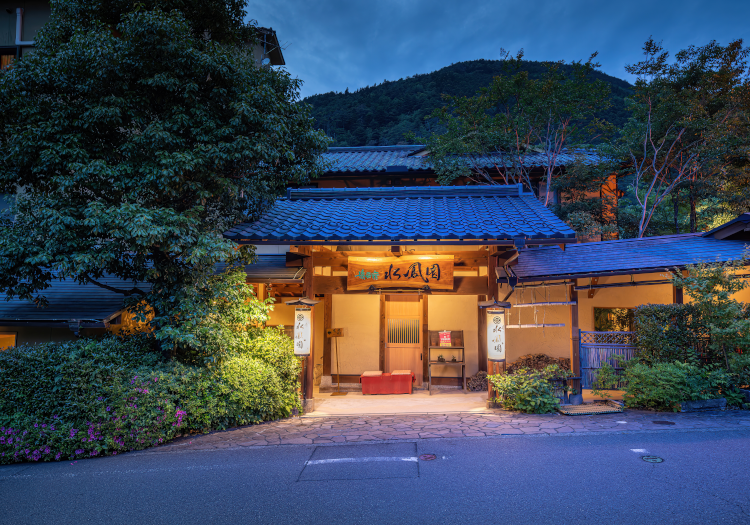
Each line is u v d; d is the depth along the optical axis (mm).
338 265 9664
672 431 6059
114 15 7309
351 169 14195
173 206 7027
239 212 8281
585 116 12945
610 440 5766
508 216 8617
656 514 3762
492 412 7797
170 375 6539
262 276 9516
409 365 11688
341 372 11867
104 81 6312
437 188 10242
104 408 5926
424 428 6754
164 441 6391
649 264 8562
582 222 12438
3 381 5789
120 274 7254
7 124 6383
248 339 8289
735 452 5121
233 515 4020
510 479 4586
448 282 9156
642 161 12906
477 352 11516
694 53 12164
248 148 6590
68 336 9391
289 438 6465
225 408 7039
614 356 8602
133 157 6477
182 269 7230
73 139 6094
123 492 4609
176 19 6480
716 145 11531
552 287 11633
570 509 3902
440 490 4387
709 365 7707
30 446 5695
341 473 4930
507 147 13688
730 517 3670
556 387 8172
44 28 6973
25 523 3992
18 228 6410
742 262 7656
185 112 6809
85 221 5871
